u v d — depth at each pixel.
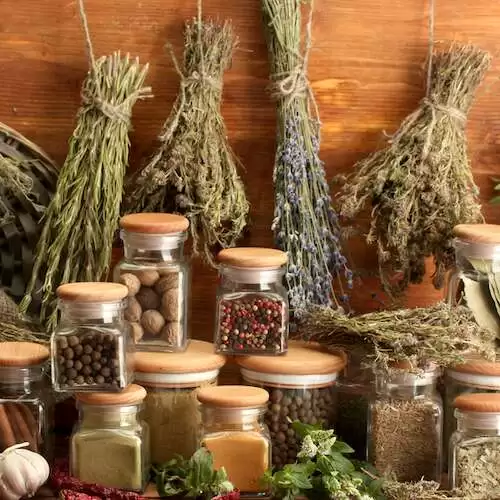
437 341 1.60
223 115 1.75
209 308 1.78
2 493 1.58
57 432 1.77
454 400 1.61
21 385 1.63
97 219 1.68
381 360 1.61
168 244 1.65
